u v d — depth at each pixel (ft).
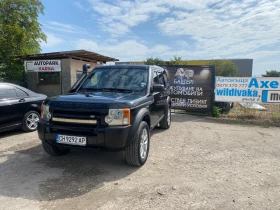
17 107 20.16
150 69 17.20
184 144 18.10
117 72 16.90
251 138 20.18
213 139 19.71
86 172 12.62
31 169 12.98
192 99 30.91
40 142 18.24
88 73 17.65
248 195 10.29
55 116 12.18
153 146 17.44
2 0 47.32
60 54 39.83
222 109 31.42
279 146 17.84
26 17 50.70
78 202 9.61
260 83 27.96
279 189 10.89
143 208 9.18
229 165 13.84
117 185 11.12
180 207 9.27
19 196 10.06
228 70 85.46
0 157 14.87
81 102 11.86
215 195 10.27
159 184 11.26
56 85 44.78
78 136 11.55
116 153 15.76
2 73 42.45
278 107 28.32
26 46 48.85
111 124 11.46
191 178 11.97
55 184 11.19
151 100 15.44
